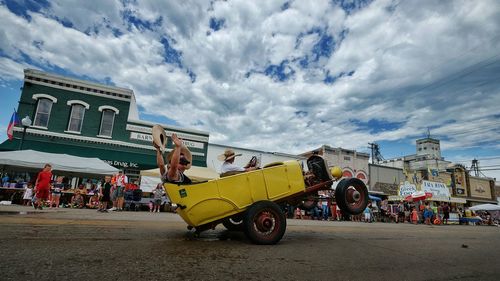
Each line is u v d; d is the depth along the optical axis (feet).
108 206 46.42
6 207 32.71
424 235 25.62
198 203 14.35
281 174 16.57
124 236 14.83
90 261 9.50
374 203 81.00
